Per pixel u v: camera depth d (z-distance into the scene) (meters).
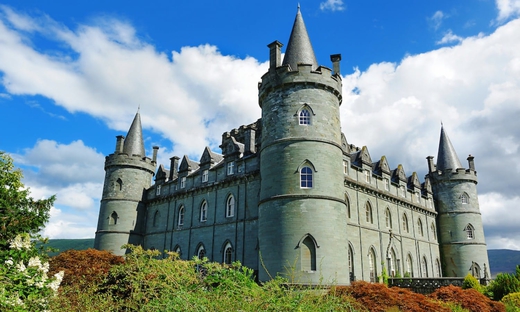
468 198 51.75
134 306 11.27
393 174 46.38
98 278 15.91
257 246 31.52
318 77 28.36
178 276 11.97
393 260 40.53
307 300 9.48
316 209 25.67
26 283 8.57
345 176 35.47
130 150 46.97
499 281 27.16
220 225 35.81
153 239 43.56
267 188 27.36
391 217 42.00
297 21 32.22
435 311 15.79
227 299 9.18
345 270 25.83
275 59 29.55
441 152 55.22
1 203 11.14
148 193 46.84
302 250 24.91
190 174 41.62
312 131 27.33
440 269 50.12
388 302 15.84
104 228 43.75
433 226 51.06
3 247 10.02
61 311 11.07
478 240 50.28
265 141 28.72
